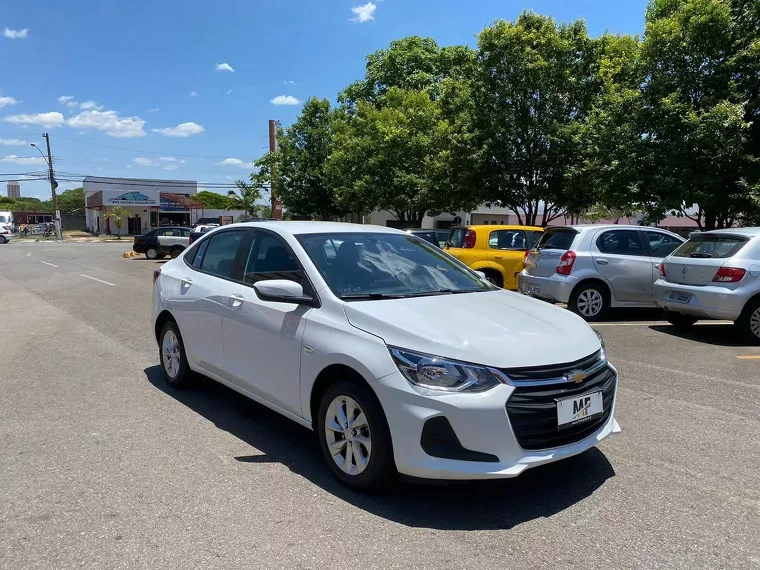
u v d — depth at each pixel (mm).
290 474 3746
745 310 7711
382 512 3258
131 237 56875
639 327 9102
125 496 3414
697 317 8203
